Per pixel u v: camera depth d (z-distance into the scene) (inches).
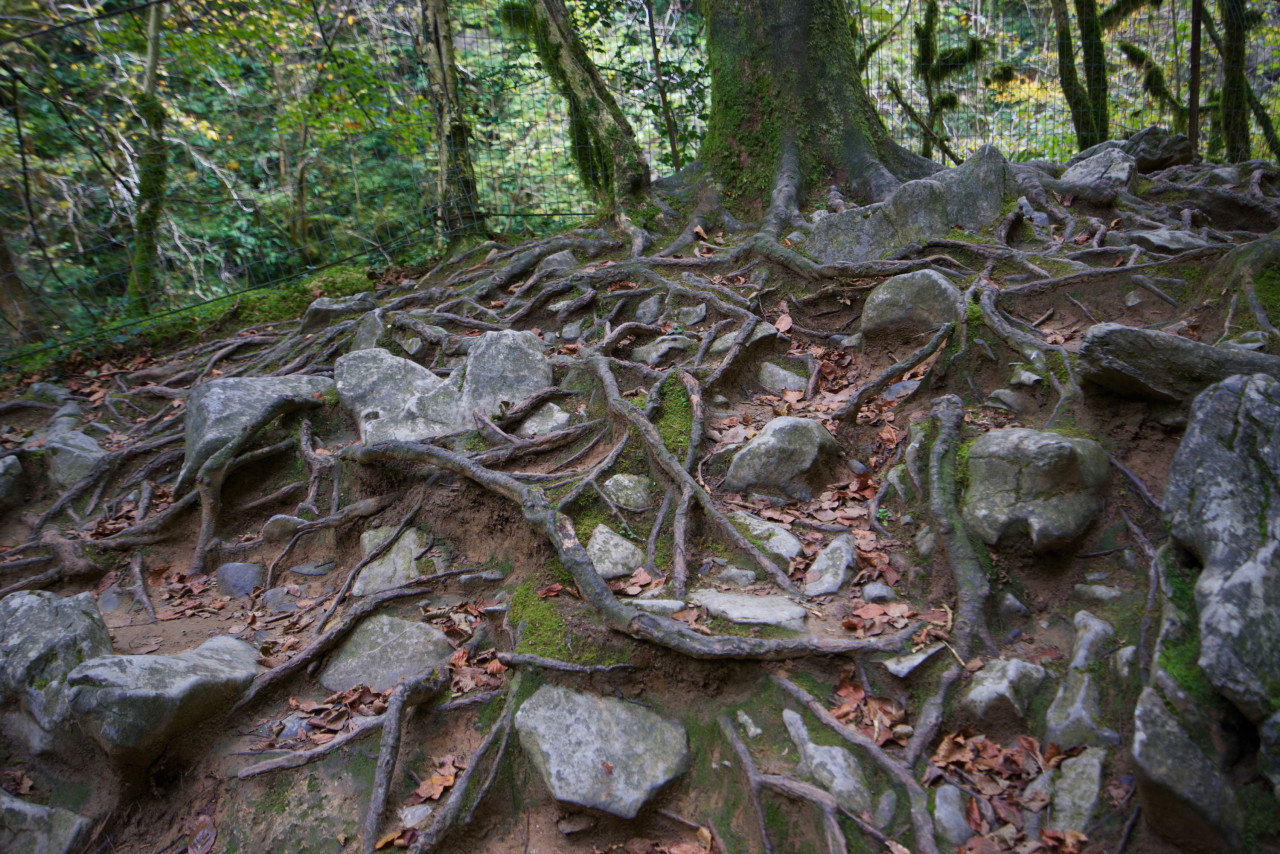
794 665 132.6
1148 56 450.3
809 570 151.0
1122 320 185.2
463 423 202.2
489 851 130.9
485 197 433.7
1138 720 106.3
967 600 136.3
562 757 132.5
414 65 480.7
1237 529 116.7
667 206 275.4
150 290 364.2
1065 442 141.1
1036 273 200.7
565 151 453.4
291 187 467.2
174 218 448.8
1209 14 424.8
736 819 124.5
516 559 169.0
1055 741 119.3
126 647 169.3
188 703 143.3
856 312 215.9
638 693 139.9
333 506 198.7
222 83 440.5
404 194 481.7
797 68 268.2
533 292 253.1
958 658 130.1
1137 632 123.9
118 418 254.1
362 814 134.2
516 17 359.6
